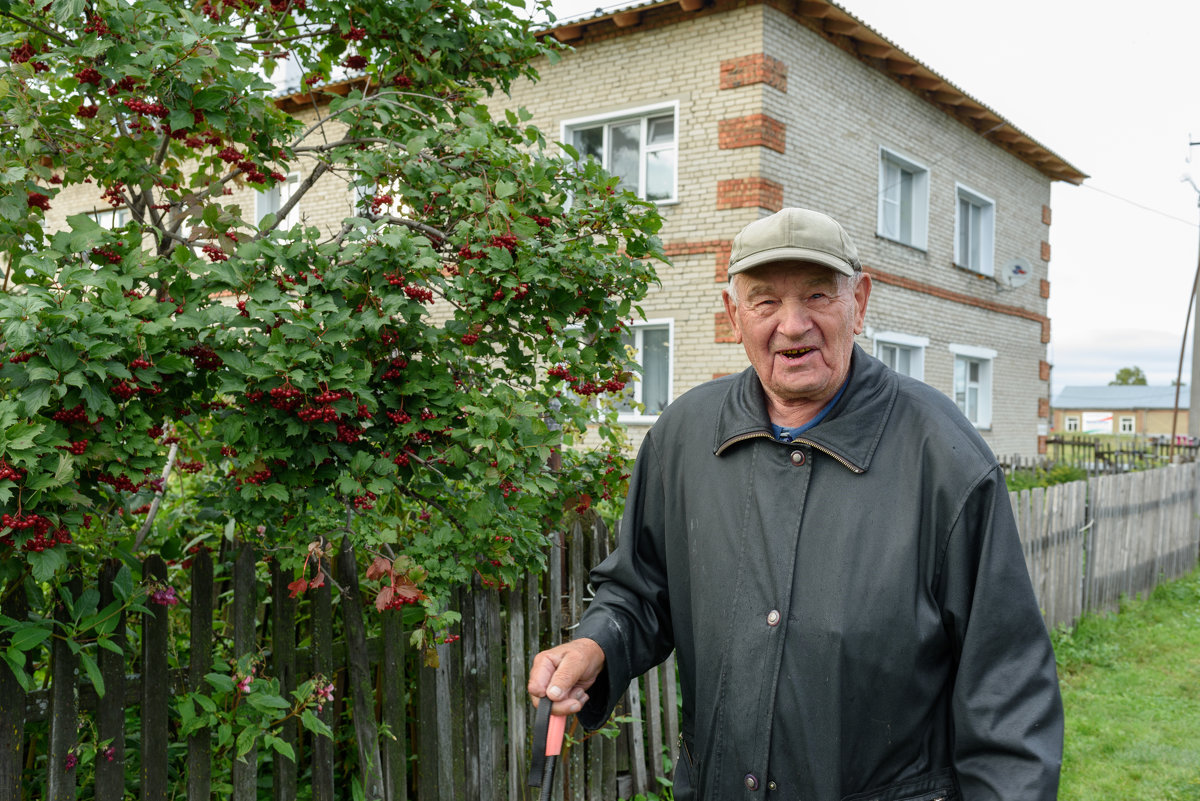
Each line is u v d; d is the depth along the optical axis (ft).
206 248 9.22
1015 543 5.01
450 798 9.64
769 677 5.12
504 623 10.88
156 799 7.73
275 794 8.50
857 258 5.46
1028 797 4.54
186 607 10.09
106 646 7.23
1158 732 15.85
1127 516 25.26
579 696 5.53
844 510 5.18
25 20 8.04
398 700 9.25
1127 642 21.56
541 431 8.45
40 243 8.34
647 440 6.23
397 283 8.27
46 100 8.45
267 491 7.61
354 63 10.91
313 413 7.48
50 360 6.42
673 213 33.81
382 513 9.32
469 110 10.64
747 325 5.39
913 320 41.42
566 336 9.16
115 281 6.95
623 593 6.07
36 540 6.12
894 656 4.95
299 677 8.62
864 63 37.63
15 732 7.00
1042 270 53.31
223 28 8.04
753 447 5.55
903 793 5.00
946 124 43.65
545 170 9.50
